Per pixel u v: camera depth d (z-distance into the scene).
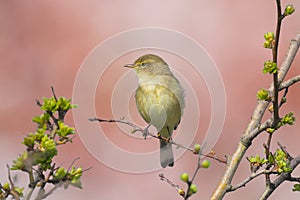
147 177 12.94
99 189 12.62
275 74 5.90
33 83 13.52
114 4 14.19
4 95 13.35
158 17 14.19
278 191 13.34
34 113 13.30
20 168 5.02
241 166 13.39
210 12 14.29
